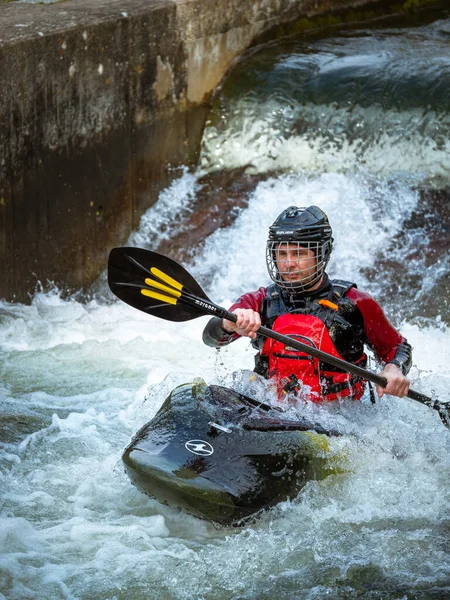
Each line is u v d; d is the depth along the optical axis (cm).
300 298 1123
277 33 2469
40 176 1869
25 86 1783
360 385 1163
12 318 1806
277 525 1039
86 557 1001
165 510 1091
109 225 2088
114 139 2050
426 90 2178
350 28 2622
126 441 1313
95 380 1563
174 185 2250
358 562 988
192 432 1045
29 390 1510
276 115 2259
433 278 1923
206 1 2219
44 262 1923
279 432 1053
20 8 2064
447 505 1098
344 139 2211
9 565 979
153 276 1087
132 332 1814
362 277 1948
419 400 1158
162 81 2155
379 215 2083
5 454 1254
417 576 965
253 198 2192
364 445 1114
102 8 2067
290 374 1128
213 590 944
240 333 1073
